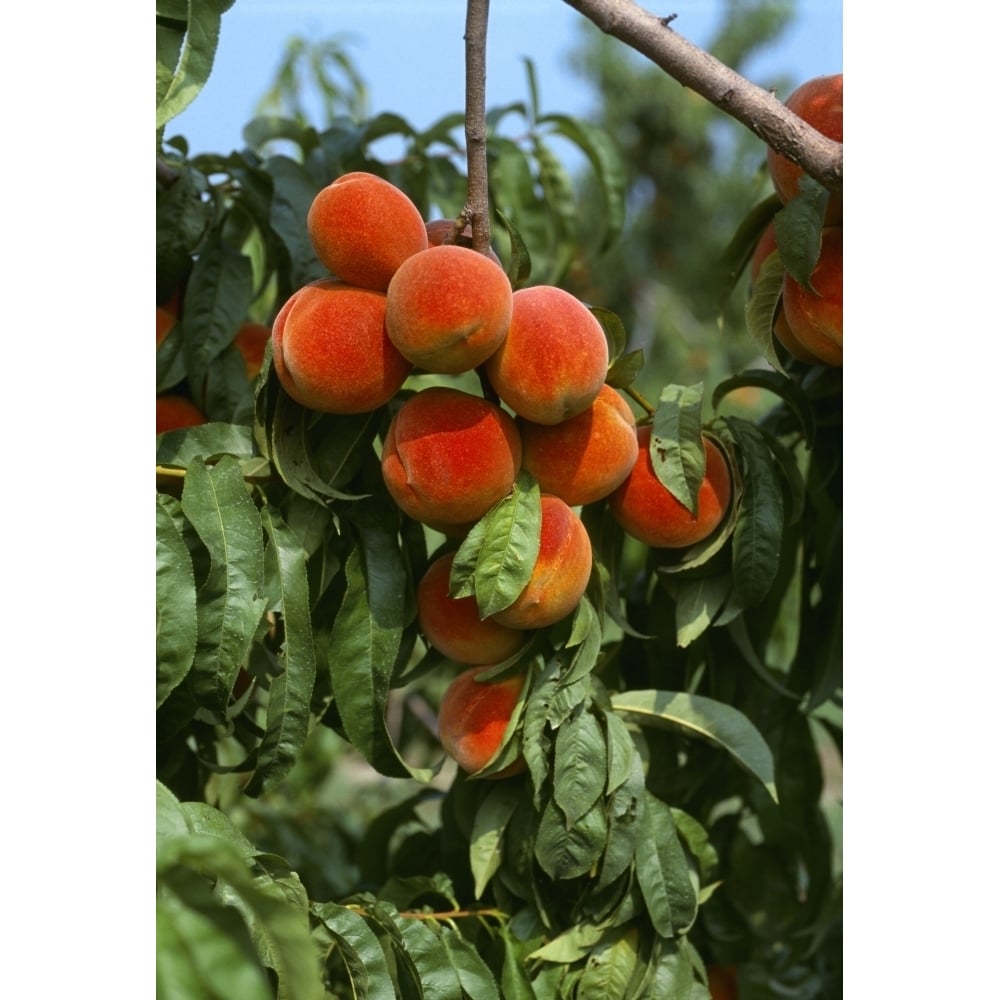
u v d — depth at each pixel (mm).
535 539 942
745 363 3133
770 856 1450
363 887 1494
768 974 1464
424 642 1110
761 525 1140
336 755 2023
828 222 1085
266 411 990
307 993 634
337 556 1067
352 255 919
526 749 1018
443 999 944
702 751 1296
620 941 1074
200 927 616
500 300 885
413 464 926
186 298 1267
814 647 1347
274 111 2150
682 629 1163
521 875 1092
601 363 936
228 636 925
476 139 949
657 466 1075
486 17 946
